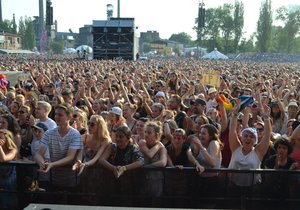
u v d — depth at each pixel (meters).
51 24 25.70
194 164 3.30
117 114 4.69
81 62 22.19
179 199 3.03
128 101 6.38
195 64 26.92
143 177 3.03
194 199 3.02
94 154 3.31
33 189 3.02
